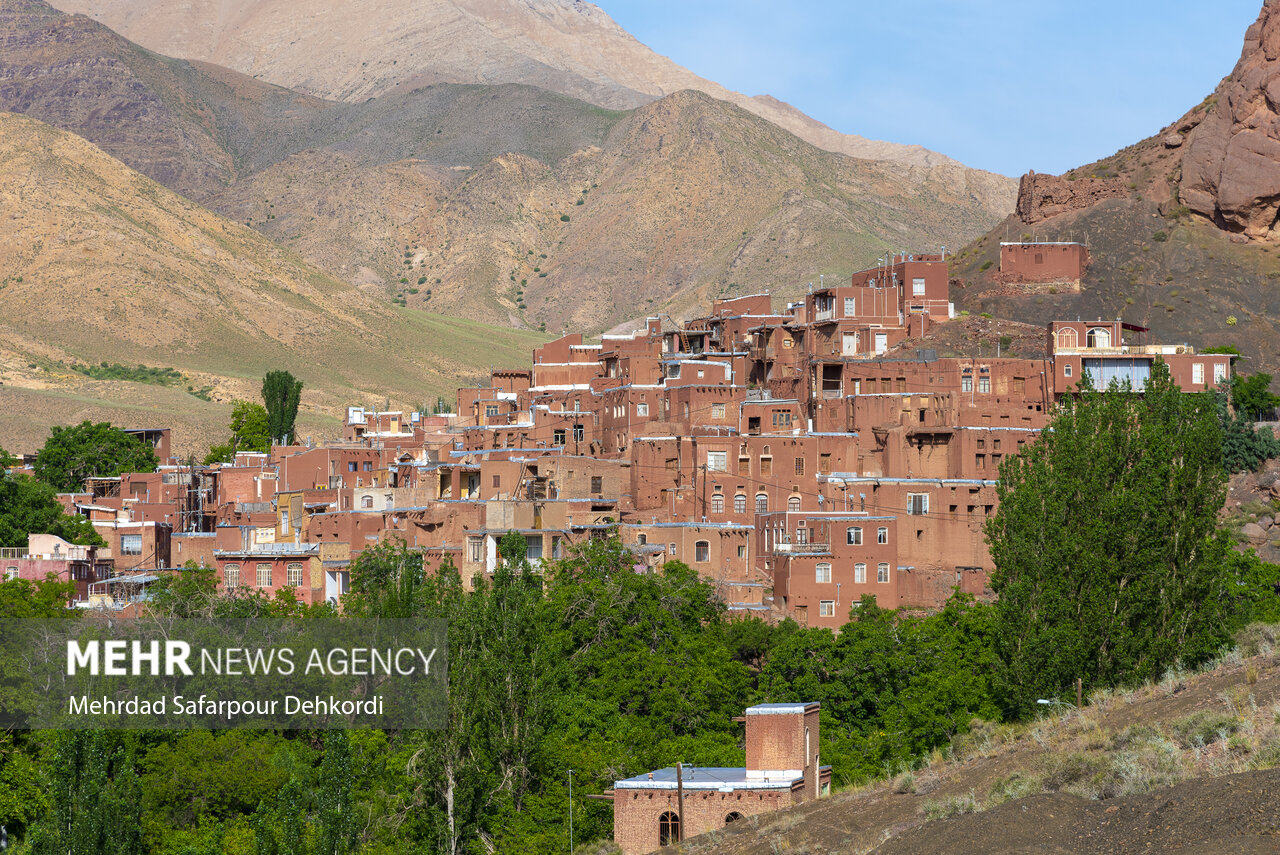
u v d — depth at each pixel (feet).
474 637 365.20
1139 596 377.50
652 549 563.48
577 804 353.72
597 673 463.01
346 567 549.95
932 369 650.84
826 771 339.16
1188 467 385.29
